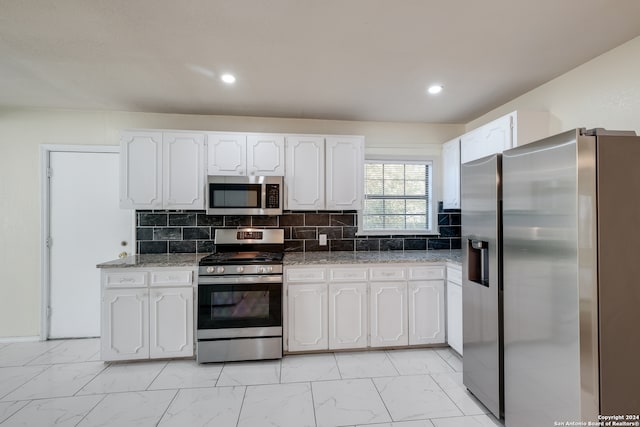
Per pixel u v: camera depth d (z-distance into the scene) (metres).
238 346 2.47
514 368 1.60
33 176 2.90
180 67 2.11
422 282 2.71
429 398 2.01
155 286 2.47
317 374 2.31
